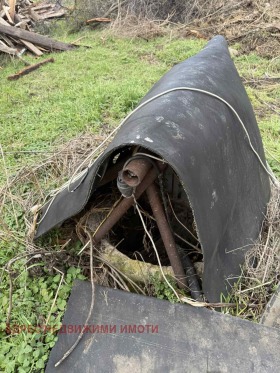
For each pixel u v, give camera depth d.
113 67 5.48
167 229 2.04
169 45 6.07
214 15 6.95
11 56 6.05
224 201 2.07
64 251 2.29
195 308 1.94
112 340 1.96
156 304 1.98
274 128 3.77
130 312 1.99
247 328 1.86
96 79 5.10
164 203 2.14
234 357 1.82
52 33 7.31
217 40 2.92
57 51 6.34
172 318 1.94
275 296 2.12
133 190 1.89
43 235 2.38
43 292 2.23
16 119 4.20
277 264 2.30
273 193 2.75
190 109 2.02
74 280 2.13
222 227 2.06
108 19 7.20
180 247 2.29
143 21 6.93
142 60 5.72
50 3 8.57
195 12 7.09
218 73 2.46
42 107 4.38
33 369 1.98
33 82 5.13
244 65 5.38
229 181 2.14
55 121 4.02
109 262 2.17
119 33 6.63
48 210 2.38
